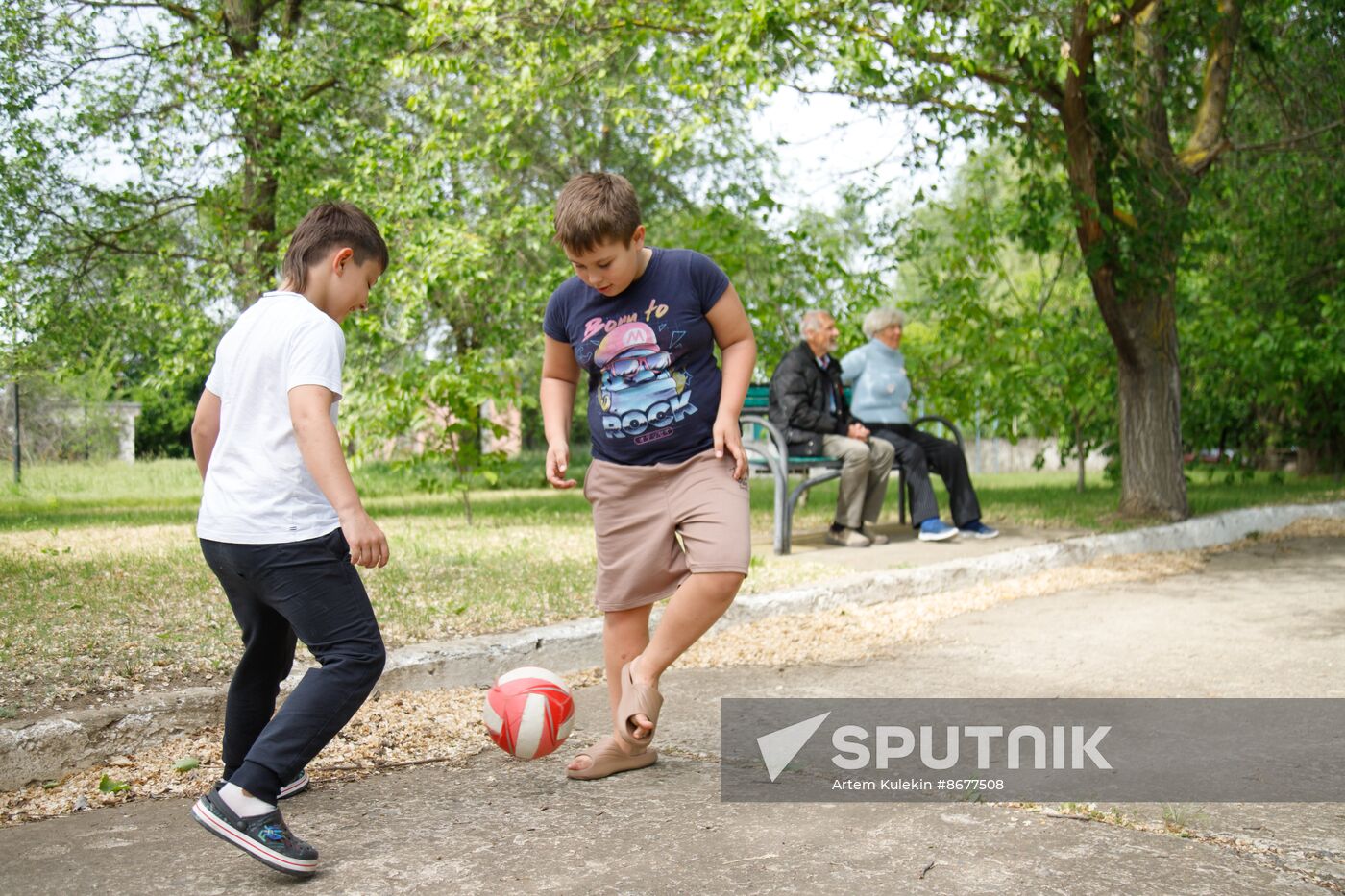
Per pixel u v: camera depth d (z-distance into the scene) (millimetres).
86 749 3359
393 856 2654
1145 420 9242
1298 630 5559
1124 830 2807
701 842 2732
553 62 8656
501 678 3150
